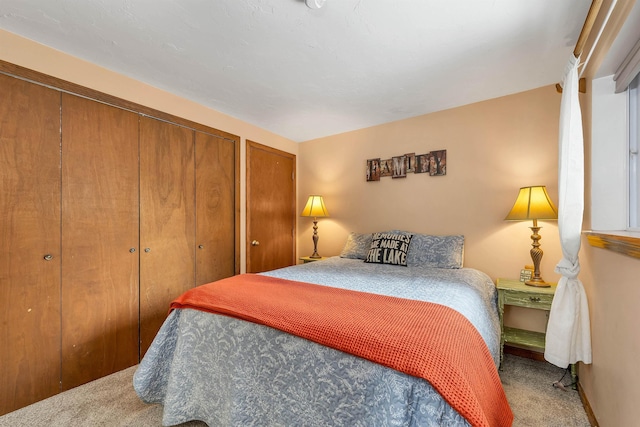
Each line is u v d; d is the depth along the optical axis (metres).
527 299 1.98
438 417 0.84
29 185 1.68
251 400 1.24
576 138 1.54
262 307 1.33
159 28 1.59
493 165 2.50
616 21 1.24
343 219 3.46
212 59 1.90
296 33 1.63
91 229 1.94
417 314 1.20
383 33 1.63
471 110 2.61
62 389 1.80
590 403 1.55
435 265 2.42
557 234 2.22
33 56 1.70
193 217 2.59
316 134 3.55
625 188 1.49
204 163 2.69
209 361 1.41
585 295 1.61
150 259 2.27
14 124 1.63
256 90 2.36
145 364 1.54
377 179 3.18
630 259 1.09
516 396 1.73
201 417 1.43
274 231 3.49
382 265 2.53
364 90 2.35
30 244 1.69
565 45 1.73
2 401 1.58
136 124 2.19
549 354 1.68
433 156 2.81
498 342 1.78
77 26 1.57
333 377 1.05
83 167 1.91
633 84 1.47
